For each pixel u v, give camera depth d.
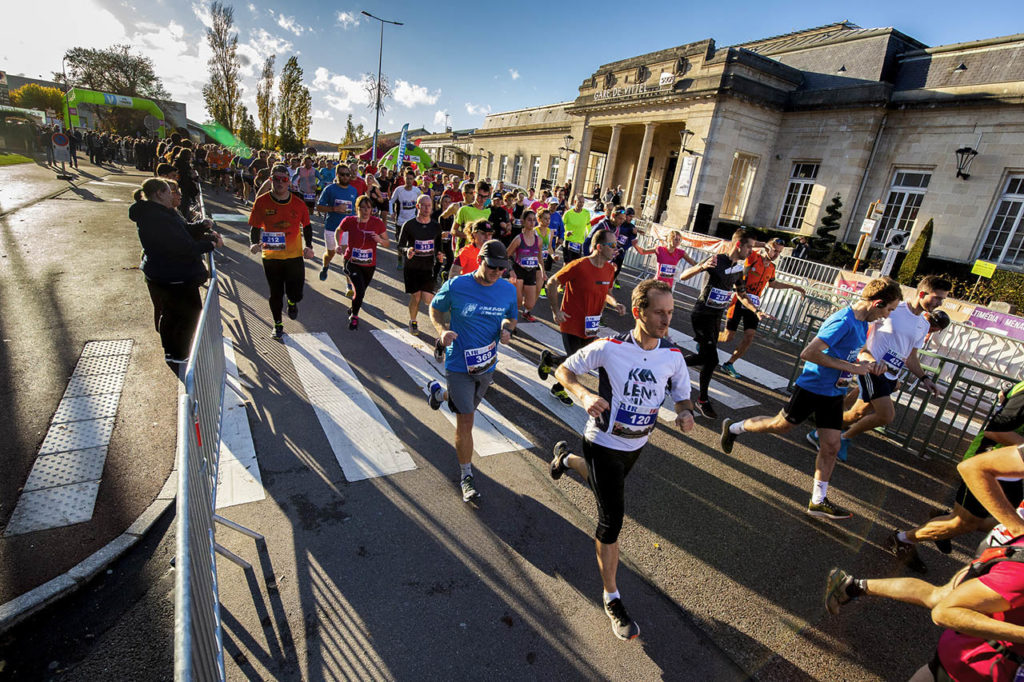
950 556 3.56
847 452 4.88
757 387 6.32
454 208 9.08
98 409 4.06
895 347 4.20
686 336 8.22
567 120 30.27
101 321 5.86
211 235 4.62
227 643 2.27
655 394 2.59
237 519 3.00
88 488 3.17
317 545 2.89
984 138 14.95
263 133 51.22
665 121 21.28
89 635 2.30
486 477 3.73
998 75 14.80
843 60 18.97
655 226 14.77
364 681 2.17
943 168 15.87
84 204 14.20
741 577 3.06
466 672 2.27
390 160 23.77
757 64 18.55
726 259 5.10
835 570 2.80
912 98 16.33
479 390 3.60
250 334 5.79
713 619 2.74
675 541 3.32
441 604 2.61
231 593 2.53
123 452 3.57
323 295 7.68
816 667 2.53
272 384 4.66
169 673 2.17
